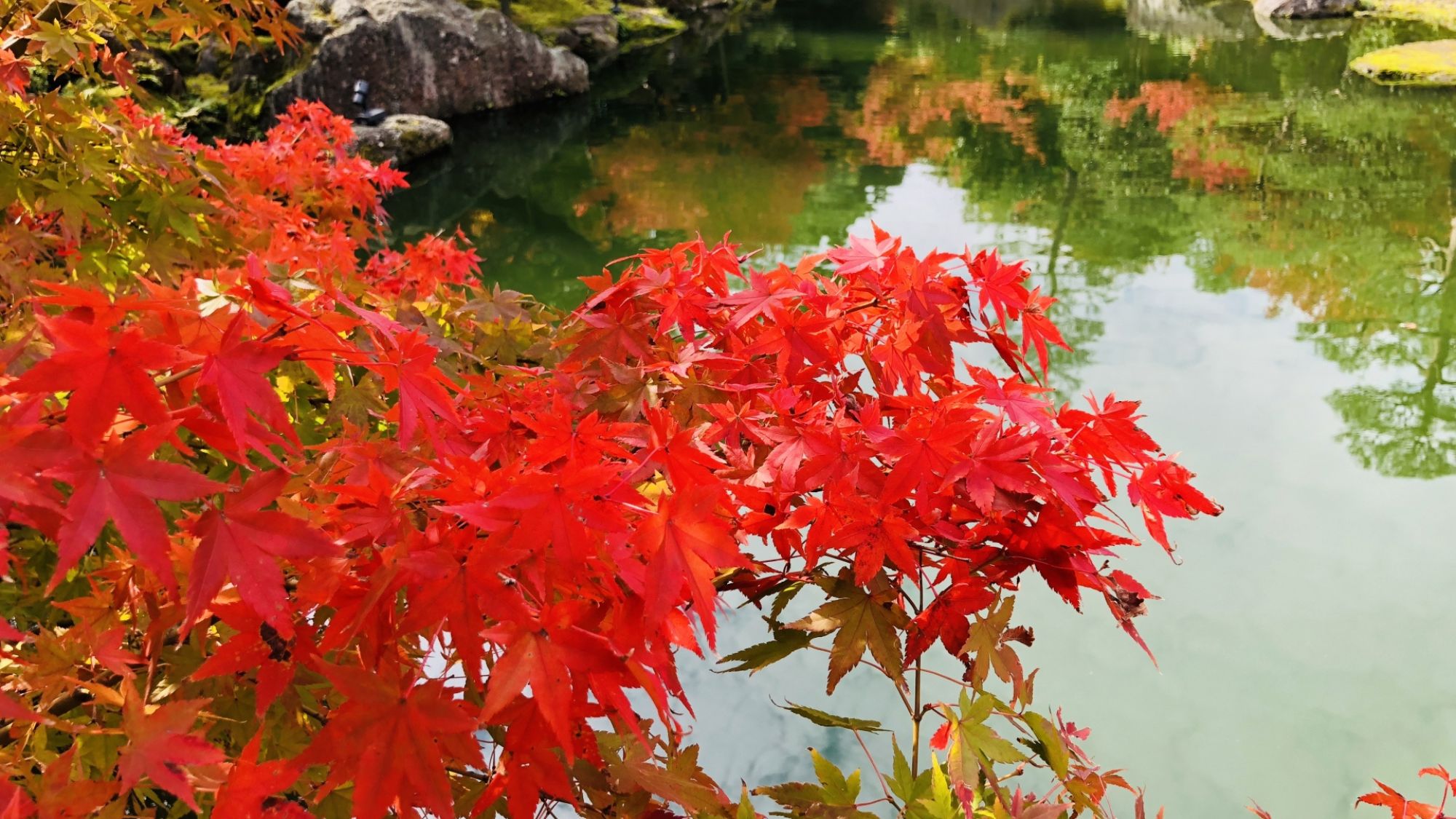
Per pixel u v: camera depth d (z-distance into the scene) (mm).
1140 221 7031
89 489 652
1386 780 2465
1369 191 7629
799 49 14109
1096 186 7887
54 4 2008
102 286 1748
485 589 771
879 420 1057
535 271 6070
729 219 7066
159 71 9062
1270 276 5945
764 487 1046
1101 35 15156
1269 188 7785
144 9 2072
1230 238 6652
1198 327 5188
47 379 681
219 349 762
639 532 803
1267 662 2906
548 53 10766
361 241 3555
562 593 893
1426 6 15922
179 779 676
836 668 1015
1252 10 17000
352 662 989
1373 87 11055
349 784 1170
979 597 1064
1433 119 9672
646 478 934
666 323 1243
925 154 8938
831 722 1121
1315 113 10062
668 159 8766
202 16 2168
